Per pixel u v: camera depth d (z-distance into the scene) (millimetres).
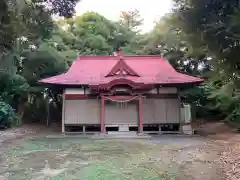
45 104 25531
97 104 18656
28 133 18672
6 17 8609
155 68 20531
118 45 33219
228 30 9023
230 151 11773
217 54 10422
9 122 20578
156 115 18625
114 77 18781
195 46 11281
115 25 33156
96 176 8852
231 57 10250
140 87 17547
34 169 9688
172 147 13375
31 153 12172
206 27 10062
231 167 9305
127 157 11367
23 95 23688
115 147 13500
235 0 8859
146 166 9945
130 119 18562
